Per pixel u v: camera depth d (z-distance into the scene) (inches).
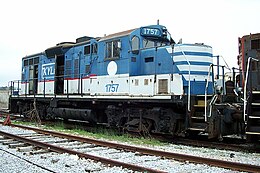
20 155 323.0
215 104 386.0
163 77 436.8
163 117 438.3
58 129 578.6
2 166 274.7
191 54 431.2
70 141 424.5
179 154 305.1
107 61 517.7
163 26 506.0
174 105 430.3
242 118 376.5
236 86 435.5
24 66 809.5
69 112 610.9
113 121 517.7
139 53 484.4
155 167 273.6
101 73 530.3
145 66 477.7
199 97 411.2
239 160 309.0
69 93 617.0
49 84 682.8
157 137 458.9
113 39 507.5
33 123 689.0
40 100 698.8
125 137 467.5
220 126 385.1
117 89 495.2
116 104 516.7
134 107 483.5
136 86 464.8
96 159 293.9
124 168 263.7
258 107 348.8
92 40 563.8
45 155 322.3
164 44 509.4
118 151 349.4
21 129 564.4
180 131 426.6
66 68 632.4
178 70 427.8
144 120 465.7
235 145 391.9
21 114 799.7
